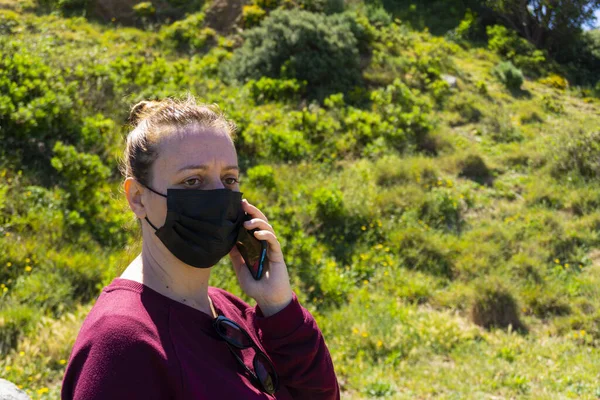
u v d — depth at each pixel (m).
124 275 1.41
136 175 1.41
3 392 2.39
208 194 1.36
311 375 1.55
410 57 16.91
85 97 10.09
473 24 21.83
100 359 1.18
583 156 11.16
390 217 9.09
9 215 7.11
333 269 7.49
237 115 10.68
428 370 5.89
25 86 9.45
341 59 14.56
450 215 9.50
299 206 8.93
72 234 7.10
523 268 8.12
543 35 22.98
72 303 6.05
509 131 13.34
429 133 12.34
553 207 10.06
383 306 6.92
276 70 14.43
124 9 17.75
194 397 1.21
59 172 8.14
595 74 22.12
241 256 1.64
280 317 1.54
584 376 5.85
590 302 7.51
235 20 17.36
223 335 1.36
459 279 7.96
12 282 6.15
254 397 1.30
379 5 22.39
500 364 6.02
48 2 17.33
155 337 1.23
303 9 17.75
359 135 11.52
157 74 12.25
